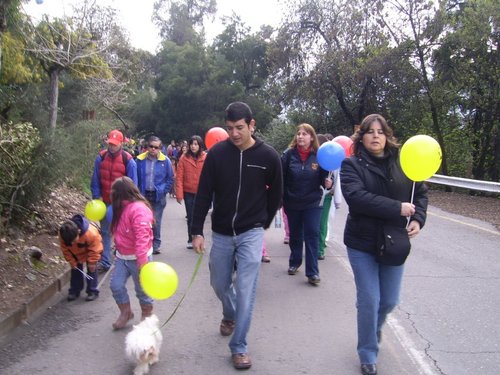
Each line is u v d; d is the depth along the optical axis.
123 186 4.52
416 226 3.75
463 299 5.75
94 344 4.45
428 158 3.62
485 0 17.81
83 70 12.24
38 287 5.60
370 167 3.79
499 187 14.15
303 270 7.00
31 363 4.06
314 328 4.88
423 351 4.39
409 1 19.62
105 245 6.69
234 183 4.01
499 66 18.06
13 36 8.77
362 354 3.94
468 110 20.38
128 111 38.81
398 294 3.95
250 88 46.91
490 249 8.33
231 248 4.10
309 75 25.11
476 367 4.09
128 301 4.78
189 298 5.73
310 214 6.17
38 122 11.72
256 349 4.39
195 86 44.38
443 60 19.30
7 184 6.70
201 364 4.08
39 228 7.60
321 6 25.20
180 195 8.37
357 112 26.86
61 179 8.35
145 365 3.84
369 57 21.47
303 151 6.16
